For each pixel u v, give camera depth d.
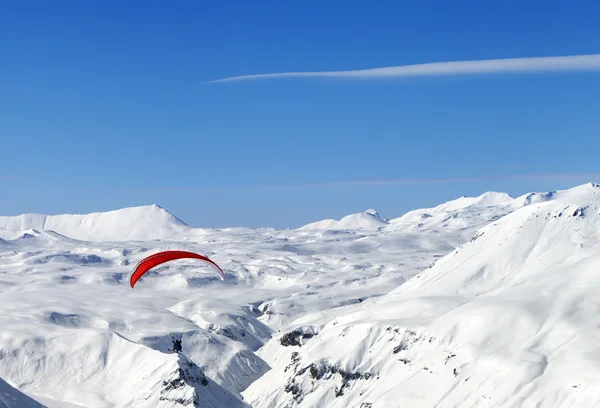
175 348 184.00
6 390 199.38
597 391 198.25
